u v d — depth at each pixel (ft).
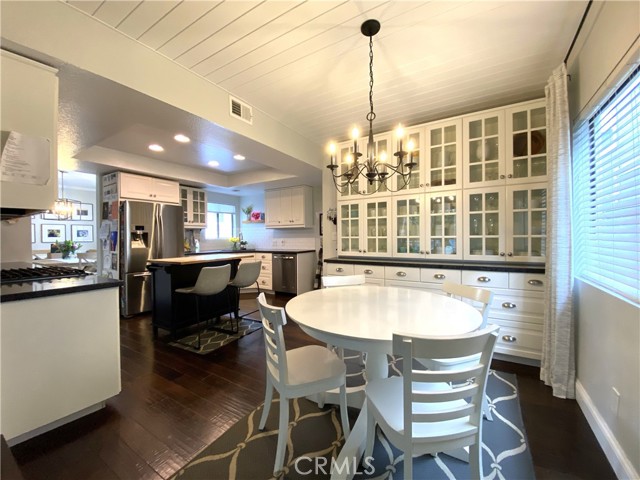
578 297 6.42
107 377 6.05
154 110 6.75
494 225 9.19
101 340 5.96
